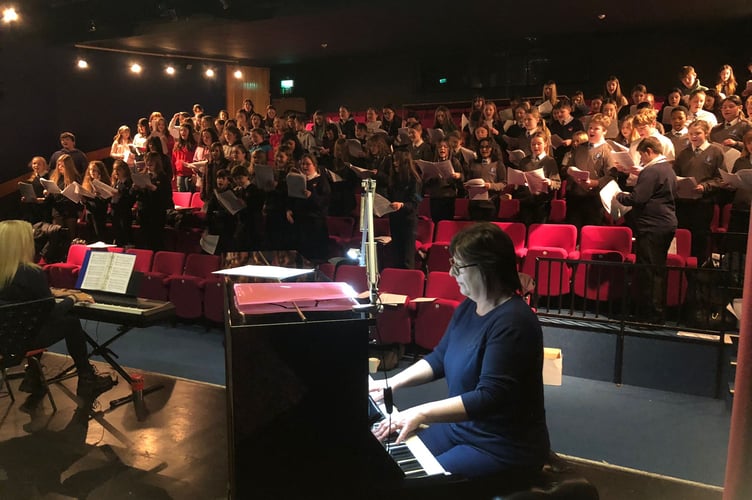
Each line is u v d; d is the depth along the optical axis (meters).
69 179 8.14
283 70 13.84
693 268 4.46
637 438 3.73
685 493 3.01
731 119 6.15
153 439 3.60
